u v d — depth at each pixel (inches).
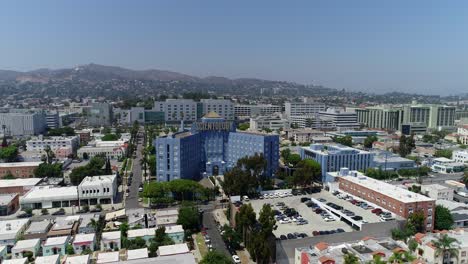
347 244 4724.4
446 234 4665.4
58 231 5713.6
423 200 6013.8
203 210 7268.7
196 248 5472.4
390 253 4335.6
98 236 5743.1
